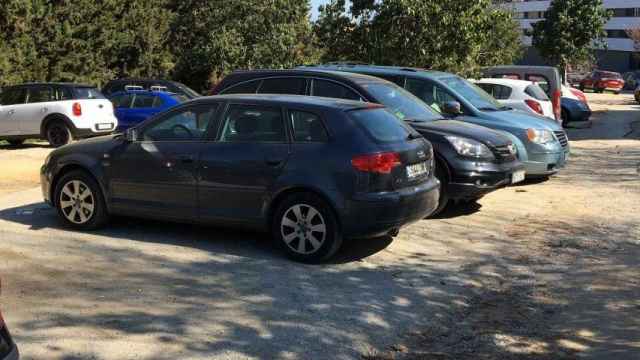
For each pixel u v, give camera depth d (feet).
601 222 28.12
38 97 54.44
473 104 35.19
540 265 22.41
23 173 40.65
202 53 88.84
